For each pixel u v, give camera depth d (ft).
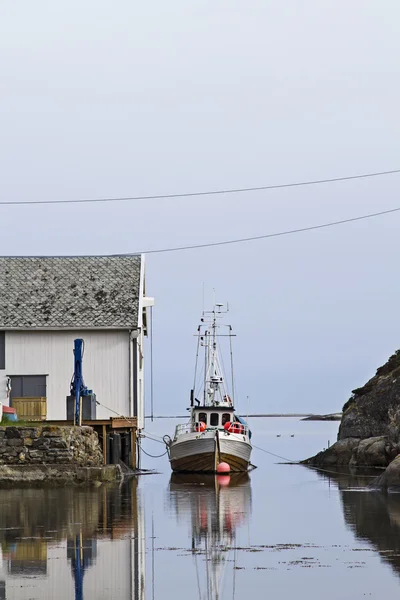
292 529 215.31
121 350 431.84
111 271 462.60
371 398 500.33
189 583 154.20
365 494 304.09
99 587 151.23
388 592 146.82
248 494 314.35
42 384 430.61
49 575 159.84
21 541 194.59
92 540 196.85
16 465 328.90
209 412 461.37
